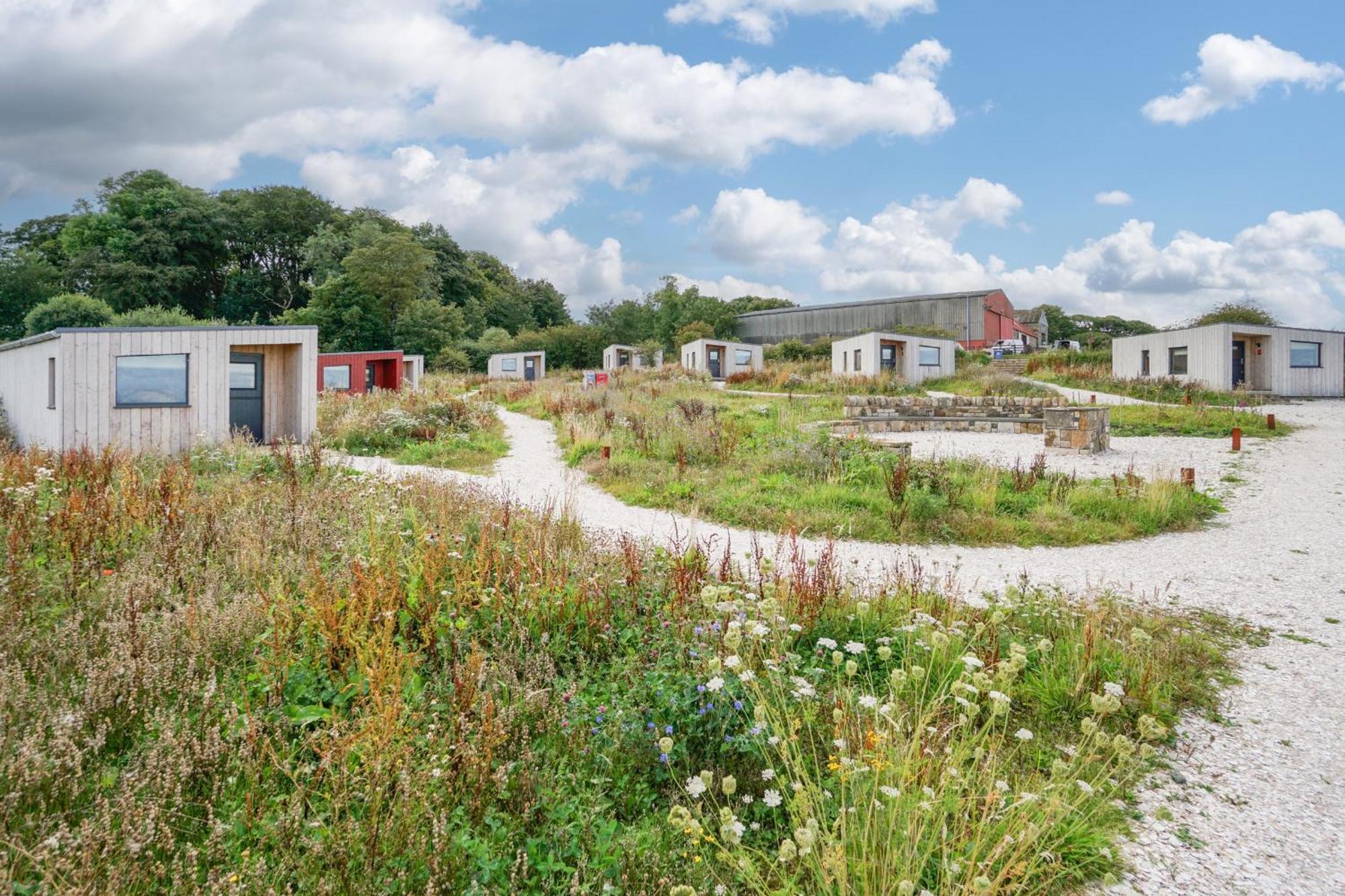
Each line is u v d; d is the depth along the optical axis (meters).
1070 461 14.26
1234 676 4.98
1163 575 7.47
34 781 2.76
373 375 27.22
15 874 2.38
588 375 34.97
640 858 2.83
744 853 2.74
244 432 15.54
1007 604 5.70
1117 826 3.28
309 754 3.35
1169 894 2.88
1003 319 58.34
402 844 2.70
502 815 2.99
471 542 6.30
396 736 3.26
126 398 13.83
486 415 20.19
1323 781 3.71
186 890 2.39
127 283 56.69
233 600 4.67
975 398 24.11
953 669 4.27
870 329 59.12
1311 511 10.40
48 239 67.94
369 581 4.64
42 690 3.45
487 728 3.28
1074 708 4.30
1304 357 27.30
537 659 4.21
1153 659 4.73
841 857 2.48
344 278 57.09
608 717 3.77
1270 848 3.18
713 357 42.00
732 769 3.45
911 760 2.98
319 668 4.00
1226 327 25.59
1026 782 3.41
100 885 2.35
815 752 3.49
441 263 75.12
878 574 7.21
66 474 8.77
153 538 5.79
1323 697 4.67
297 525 6.46
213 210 64.56
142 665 3.66
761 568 5.14
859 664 4.68
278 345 16.44
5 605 4.29
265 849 2.73
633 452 14.64
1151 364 29.05
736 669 3.53
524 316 80.19
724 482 11.74
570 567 5.63
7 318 52.75
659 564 6.21
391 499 8.06
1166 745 4.04
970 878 2.45
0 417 16.95
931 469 11.13
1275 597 6.74
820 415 21.03
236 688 3.76
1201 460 14.29
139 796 2.82
